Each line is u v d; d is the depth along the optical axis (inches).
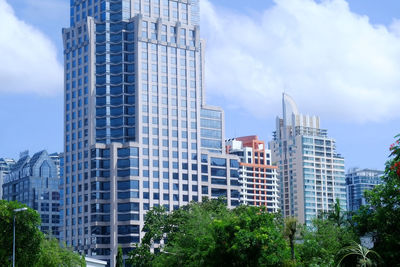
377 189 3034.0
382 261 2362.2
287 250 3083.2
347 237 3779.5
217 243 3149.6
